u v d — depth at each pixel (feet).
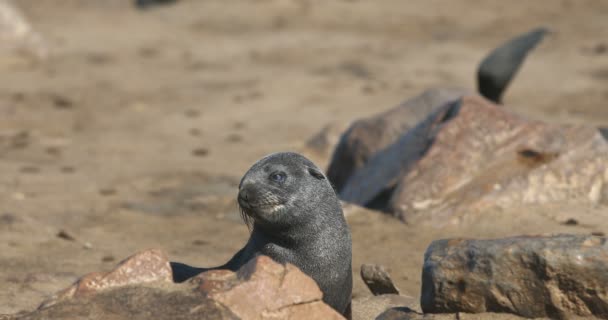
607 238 66.95
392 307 79.66
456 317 69.62
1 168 164.96
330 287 73.87
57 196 144.15
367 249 109.91
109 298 64.85
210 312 61.98
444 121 129.70
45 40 313.12
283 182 72.79
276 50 311.47
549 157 119.96
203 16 373.81
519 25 327.06
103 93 252.42
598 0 345.92
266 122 214.07
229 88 257.96
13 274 96.43
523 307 67.51
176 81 269.85
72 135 201.87
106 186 152.76
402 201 119.55
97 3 417.90
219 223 128.77
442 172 120.37
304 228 73.00
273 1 376.48
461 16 342.85
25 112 225.76
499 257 68.39
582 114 216.33
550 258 66.18
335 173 148.05
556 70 267.80
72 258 106.22
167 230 124.67
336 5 365.81
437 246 73.31
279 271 65.82
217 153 181.16
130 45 332.39
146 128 210.38
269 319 63.26
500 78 155.22
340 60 292.20
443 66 278.46
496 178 118.73
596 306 65.10
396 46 310.45
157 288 65.82
